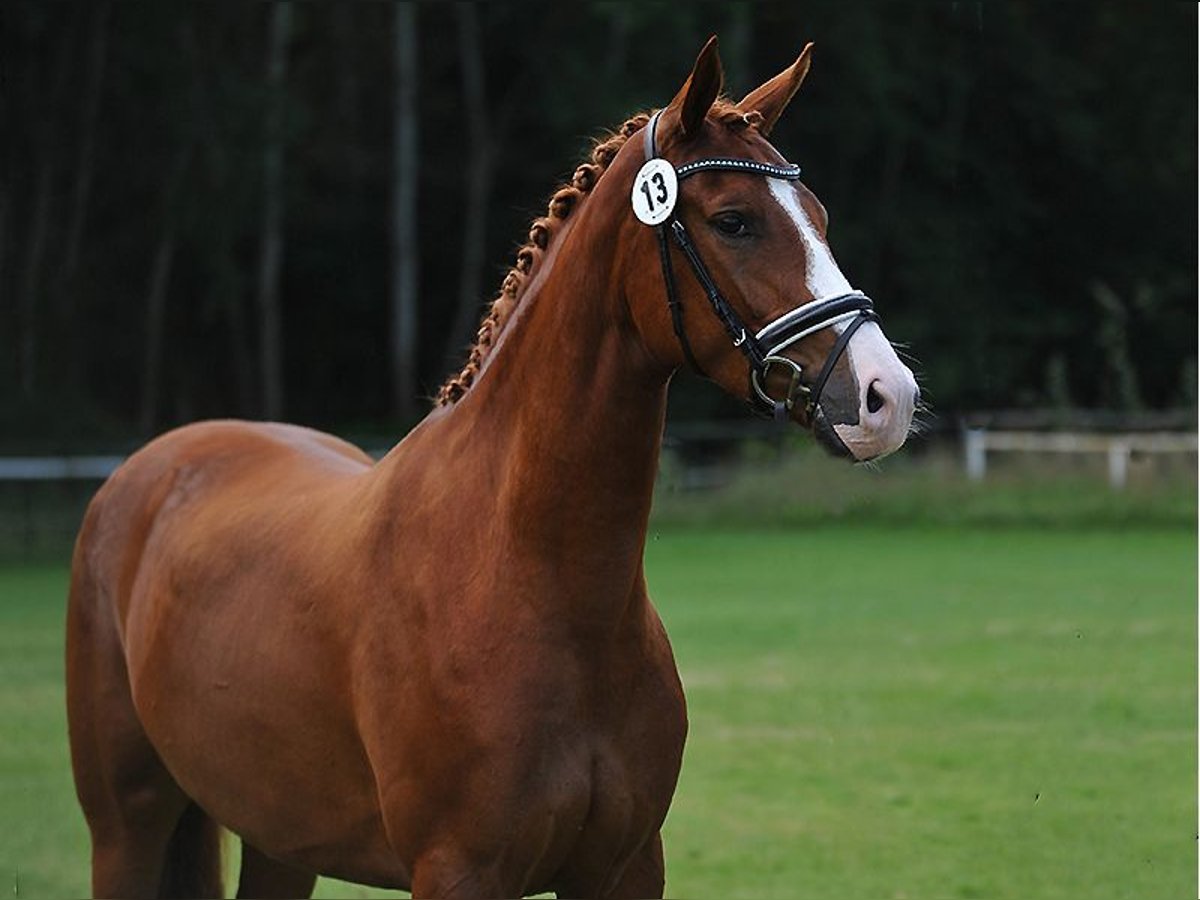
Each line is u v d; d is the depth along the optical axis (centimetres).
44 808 927
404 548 458
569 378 436
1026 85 3622
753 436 3066
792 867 779
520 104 3675
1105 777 941
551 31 3541
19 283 3300
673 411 3328
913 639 1424
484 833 430
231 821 526
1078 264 3656
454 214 3753
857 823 852
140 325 3506
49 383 3200
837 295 407
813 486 2550
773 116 453
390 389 3744
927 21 3638
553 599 434
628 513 436
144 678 554
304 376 3741
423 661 441
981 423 2783
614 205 439
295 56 3684
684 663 1320
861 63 3512
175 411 3597
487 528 444
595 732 441
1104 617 1530
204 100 3412
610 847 449
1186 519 2402
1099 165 3647
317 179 3697
